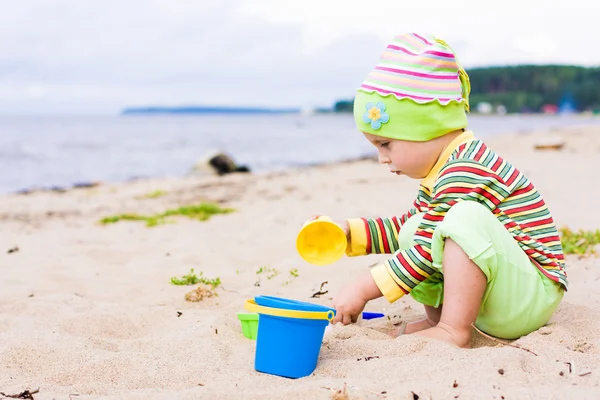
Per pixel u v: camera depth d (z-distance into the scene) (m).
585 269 3.90
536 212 2.64
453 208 2.47
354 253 2.96
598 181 8.73
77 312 3.52
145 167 18.92
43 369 2.60
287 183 10.97
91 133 49.56
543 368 2.23
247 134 46.56
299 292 3.84
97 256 5.35
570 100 113.94
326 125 80.94
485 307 2.58
